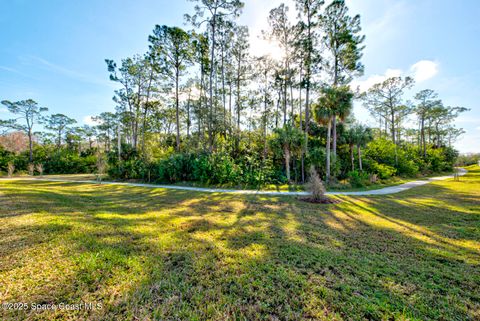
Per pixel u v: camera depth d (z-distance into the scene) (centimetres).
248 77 2244
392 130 3112
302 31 1800
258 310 220
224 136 2094
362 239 454
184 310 217
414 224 575
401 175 2312
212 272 296
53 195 926
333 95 1450
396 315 216
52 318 200
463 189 1318
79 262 305
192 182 1580
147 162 1831
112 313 210
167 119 3084
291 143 1588
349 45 1691
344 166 1964
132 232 454
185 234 460
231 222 579
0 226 454
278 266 319
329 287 265
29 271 279
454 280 289
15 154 3231
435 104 3069
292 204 875
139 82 2489
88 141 4362
